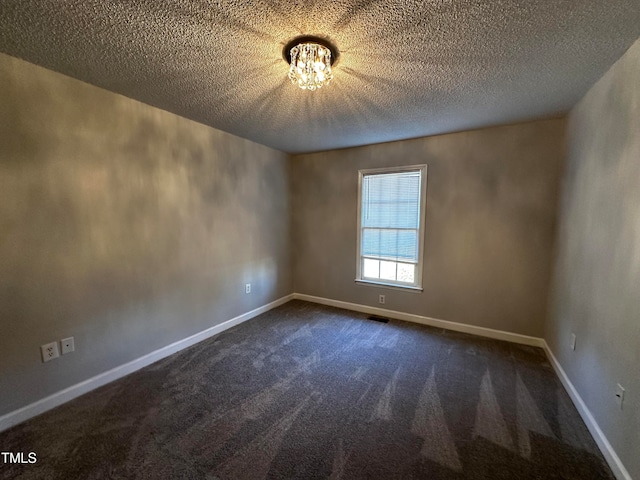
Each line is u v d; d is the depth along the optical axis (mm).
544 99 2238
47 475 1430
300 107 2436
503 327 3059
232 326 3383
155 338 2578
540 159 2791
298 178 4285
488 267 3088
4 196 1701
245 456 1547
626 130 1534
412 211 3490
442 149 3227
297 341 2994
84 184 2051
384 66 1769
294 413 1893
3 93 1673
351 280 3969
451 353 2738
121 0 1218
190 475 1430
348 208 3914
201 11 1293
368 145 3689
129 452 1569
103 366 2213
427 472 1454
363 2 1236
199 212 2930
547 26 1382
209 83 2023
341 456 1550
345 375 2355
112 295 2254
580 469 1481
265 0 1223
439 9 1274
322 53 1552
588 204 1992
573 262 2207
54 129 1887
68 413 1882
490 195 3031
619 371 1485
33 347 1844
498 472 1456
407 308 3584
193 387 2182
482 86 2025
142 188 2418
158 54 1658
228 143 3217
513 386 2207
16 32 1442
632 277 1417
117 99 2213
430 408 1946
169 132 2600
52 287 1919
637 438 1307
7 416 1747
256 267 3727
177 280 2750
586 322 1914
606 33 1424
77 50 1616
